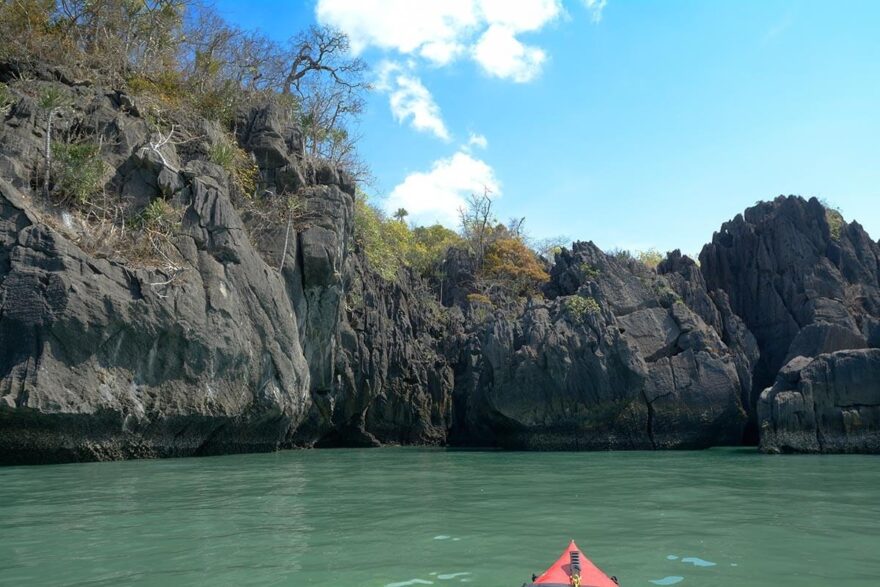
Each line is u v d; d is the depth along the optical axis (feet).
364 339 107.24
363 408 106.01
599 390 87.25
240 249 73.00
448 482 49.03
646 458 72.33
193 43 102.37
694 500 39.78
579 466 62.64
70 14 88.53
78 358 57.57
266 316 74.49
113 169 70.23
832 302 99.71
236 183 80.12
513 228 182.19
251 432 74.95
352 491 43.37
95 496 38.99
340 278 88.63
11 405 53.06
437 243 184.24
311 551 25.82
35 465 55.98
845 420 77.71
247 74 111.24
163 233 68.39
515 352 89.86
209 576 22.18
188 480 47.19
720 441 91.40
